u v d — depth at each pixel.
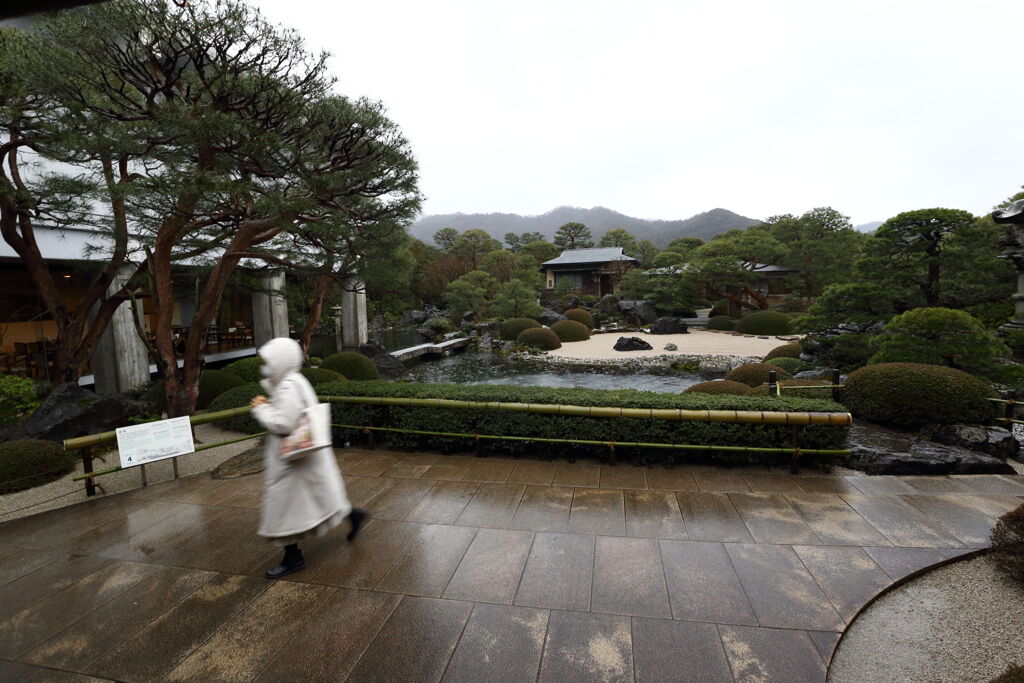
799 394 7.26
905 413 6.08
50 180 7.08
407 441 5.81
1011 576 3.08
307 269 10.23
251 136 6.80
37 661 2.45
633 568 3.15
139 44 6.18
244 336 19.05
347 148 7.76
